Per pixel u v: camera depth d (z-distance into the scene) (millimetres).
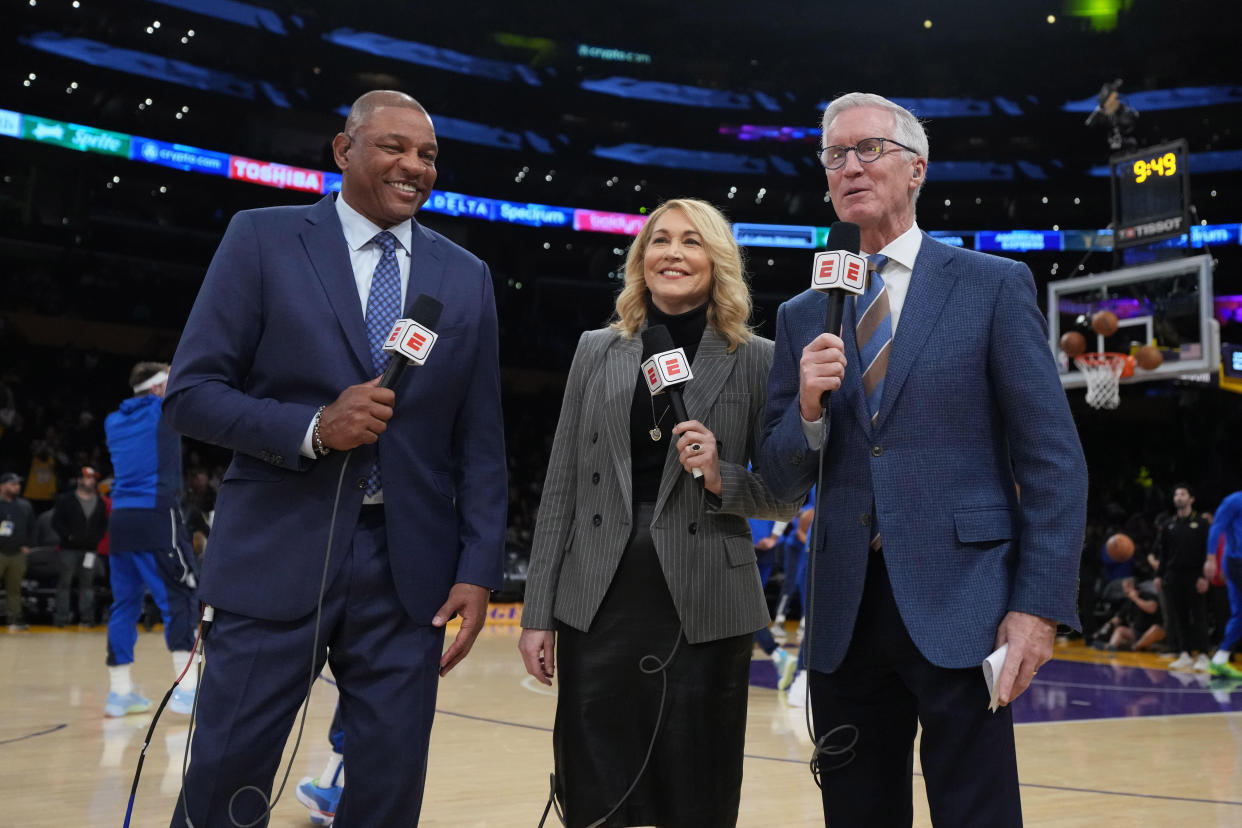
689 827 2361
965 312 2102
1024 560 1954
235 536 2125
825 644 2121
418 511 2188
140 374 5473
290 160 23312
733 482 2367
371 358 2186
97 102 21781
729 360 2555
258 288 2188
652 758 2379
